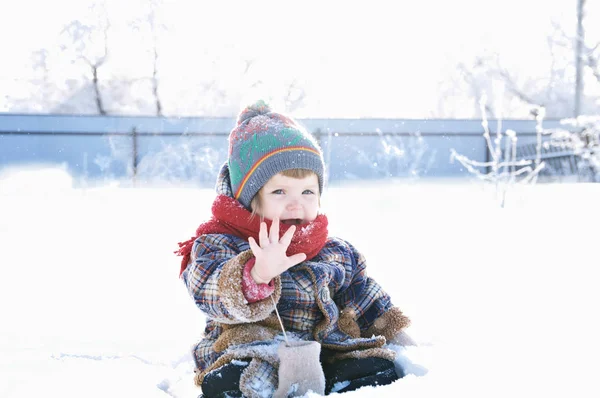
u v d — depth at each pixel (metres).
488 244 5.09
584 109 18.98
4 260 4.86
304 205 2.09
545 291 3.25
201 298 1.82
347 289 2.28
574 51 19.52
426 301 3.19
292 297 1.99
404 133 15.96
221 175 2.23
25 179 13.63
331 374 1.85
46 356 2.45
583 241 5.05
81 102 20.45
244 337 1.86
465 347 1.91
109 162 15.05
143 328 2.97
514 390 1.42
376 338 1.97
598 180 13.72
